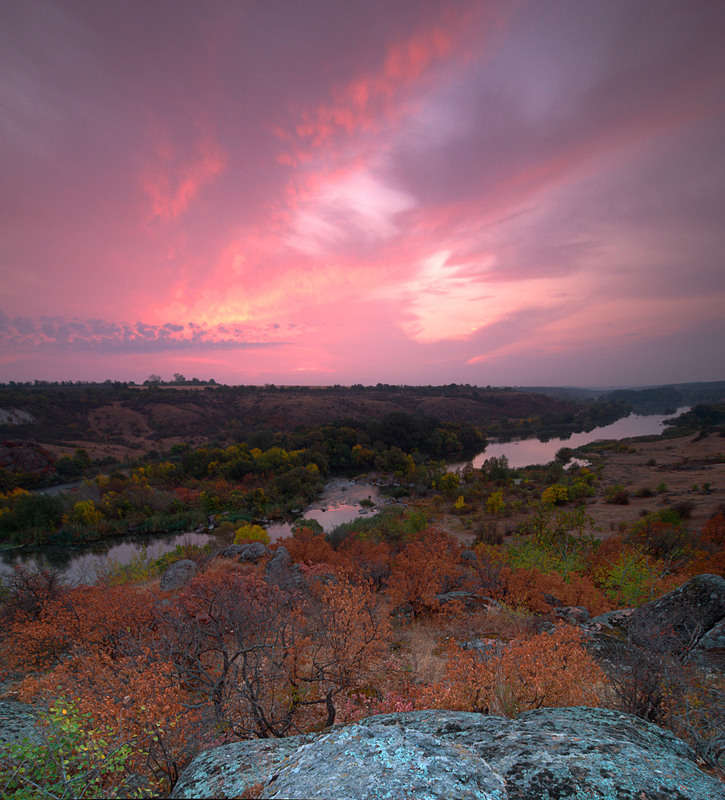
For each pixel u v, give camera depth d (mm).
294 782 2143
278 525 48625
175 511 53625
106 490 61094
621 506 47094
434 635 9570
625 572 15039
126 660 4629
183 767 3184
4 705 4266
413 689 5680
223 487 62938
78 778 2559
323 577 14047
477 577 14742
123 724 3109
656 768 2467
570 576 16672
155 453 97000
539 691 4609
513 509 49688
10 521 47188
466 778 2123
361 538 28047
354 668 6188
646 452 97562
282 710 4980
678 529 25234
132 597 7543
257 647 4855
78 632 6887
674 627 7664
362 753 2369
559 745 2764
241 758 2607
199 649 5320
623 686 4664
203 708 4348
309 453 83750
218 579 9000
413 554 16500
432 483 69438
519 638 7301
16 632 7070
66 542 44094
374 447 99750
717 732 3754
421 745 2445
